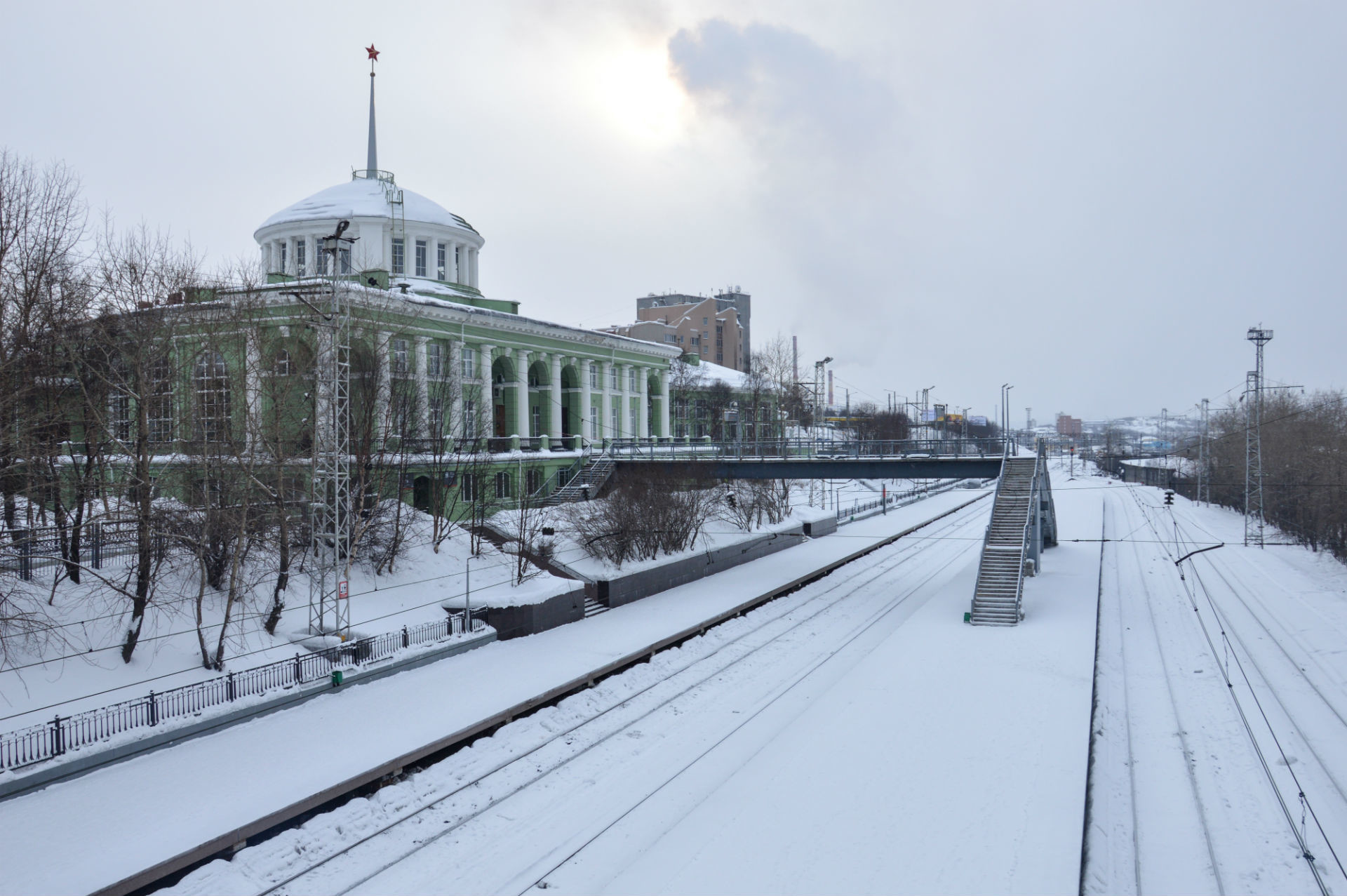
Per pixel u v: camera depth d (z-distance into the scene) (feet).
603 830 68.23
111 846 60.90
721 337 562.25
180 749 78.13
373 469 136.26
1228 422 346.54
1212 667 112.98
